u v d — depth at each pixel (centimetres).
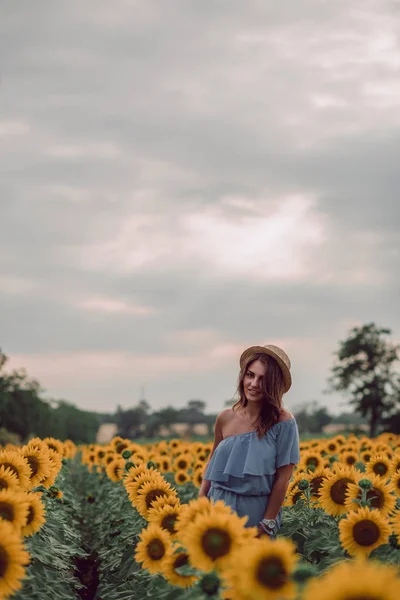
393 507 662
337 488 696
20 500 565
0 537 467
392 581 330
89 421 8731
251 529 474
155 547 565
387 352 8888
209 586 452
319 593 335
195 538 464
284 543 409
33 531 616
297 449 627
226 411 652
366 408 8800
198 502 505
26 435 7412
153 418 13038
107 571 855
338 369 9006
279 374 628
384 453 1309
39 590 596
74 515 1202
